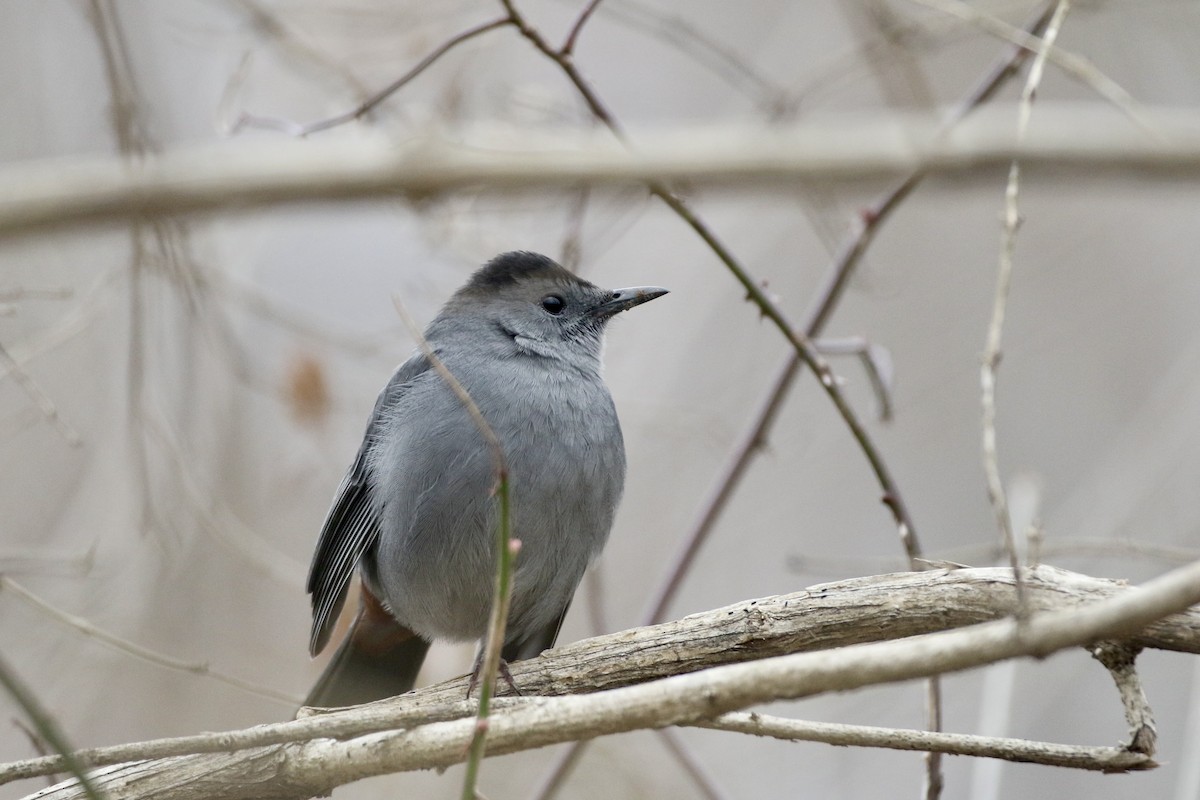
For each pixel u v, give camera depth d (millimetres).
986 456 5859
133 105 9336
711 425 13367
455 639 9648
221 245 12859
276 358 13562
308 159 4852
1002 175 6176
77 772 5316
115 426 11883
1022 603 5355
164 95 13031
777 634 7289
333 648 11891
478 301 9930
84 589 12516
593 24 16609
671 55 16531
